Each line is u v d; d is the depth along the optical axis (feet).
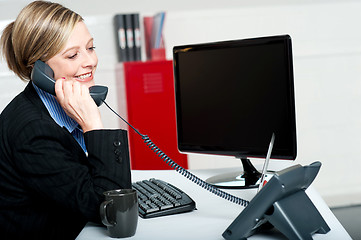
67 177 3.95
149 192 4.57
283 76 4.75
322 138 12.62
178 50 5.57
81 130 4.95
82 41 4.58
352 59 12.49
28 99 4.50
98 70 11.57
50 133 4.07
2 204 4.21
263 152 4.99
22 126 4.08
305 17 12.24
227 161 12.19
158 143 10.74
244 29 12.08
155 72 10.64
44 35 4.42
